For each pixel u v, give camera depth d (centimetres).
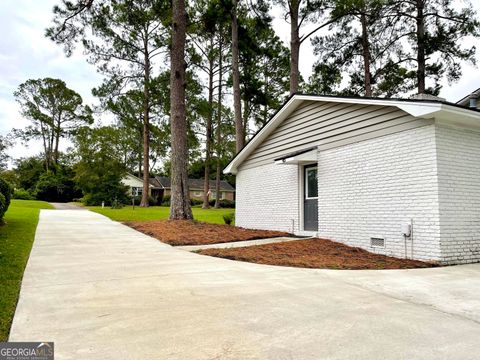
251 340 275
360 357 246
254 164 1238
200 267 572
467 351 259
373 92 2114
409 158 696
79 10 1273
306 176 1014
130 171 4903
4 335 279
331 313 345
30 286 432
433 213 646
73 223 1256
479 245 685
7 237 831
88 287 433
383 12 1622
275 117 1071
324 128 922
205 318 325
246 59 1941
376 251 750
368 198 779
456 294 426
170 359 240
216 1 1616
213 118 2897
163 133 3062
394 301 393
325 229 895
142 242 852
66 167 4575
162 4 1544
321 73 1927
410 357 247
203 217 1938
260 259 655
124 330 292
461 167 679
